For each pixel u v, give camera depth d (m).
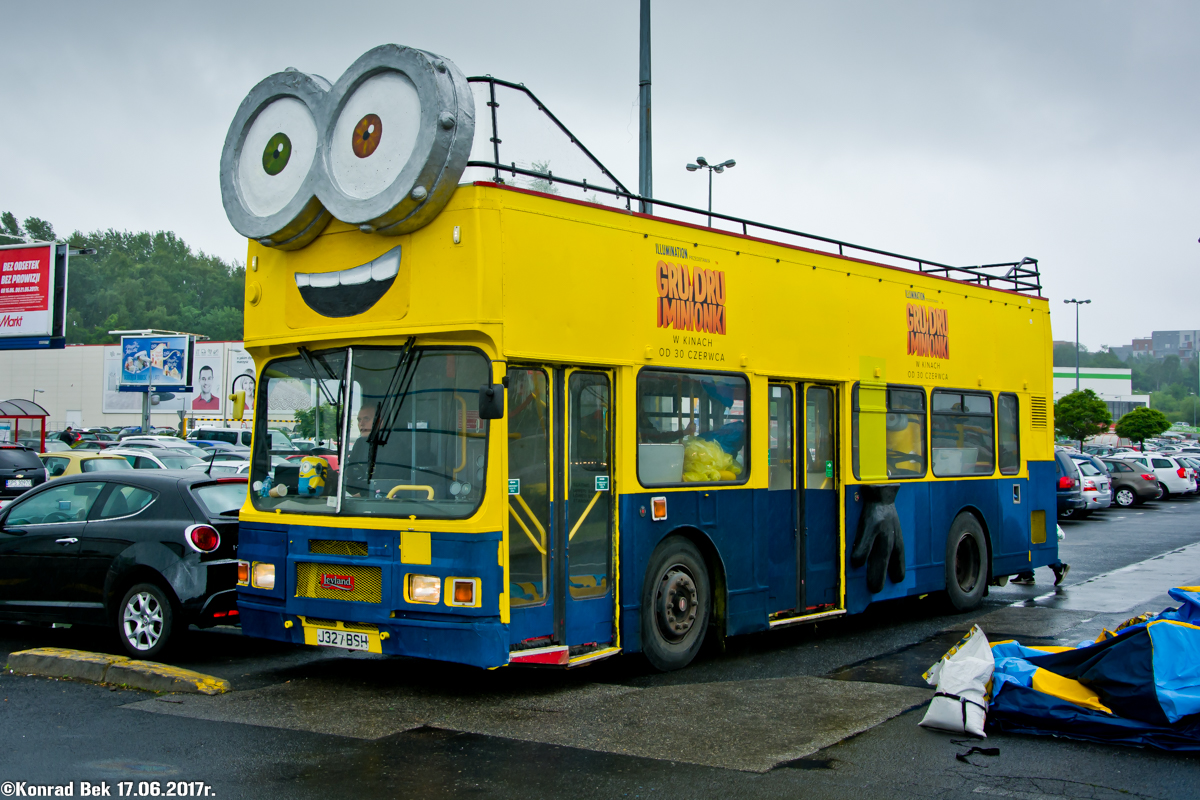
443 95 6.82
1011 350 12.83
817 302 9.86
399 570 6.86
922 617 11.34
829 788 5.30
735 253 8.99
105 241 150.62
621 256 7.88
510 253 6.97
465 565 6.68
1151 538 21.80
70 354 66.38
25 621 9.01
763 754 5.88
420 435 7.03
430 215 6.97
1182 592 6.79
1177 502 37.28
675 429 8.32
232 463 18.30
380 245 7.26
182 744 6.02
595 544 7.62
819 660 8.84
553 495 7.29
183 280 142.25
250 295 7.99
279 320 7.80
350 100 7.30
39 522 9.15
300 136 7.66
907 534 10.73
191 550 8.29
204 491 8.74
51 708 6.82
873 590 10.23
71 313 131.38
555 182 7.73
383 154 7.06
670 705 7.00
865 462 10.27
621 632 7.73
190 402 61.88
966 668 6.47
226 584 8.30
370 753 5.85
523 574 7.04
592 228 7.65
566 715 6.72
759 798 5.14
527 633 7.04
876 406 10.49
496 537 6.75
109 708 6.83
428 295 6.99
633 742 6.10
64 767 5.57
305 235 7.56
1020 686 6.45
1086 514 29.39
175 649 8.34
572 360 7.38
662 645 8.12
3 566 9.08
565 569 7.35
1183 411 197.50
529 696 7.26
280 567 7.44
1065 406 61.69
